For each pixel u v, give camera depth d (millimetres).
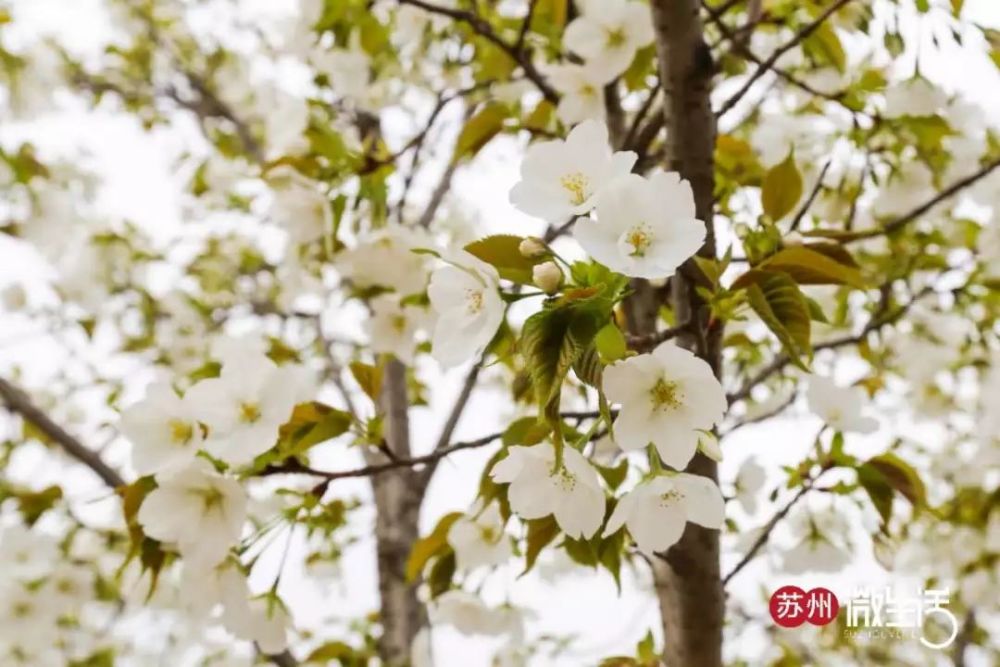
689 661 1877
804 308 1483
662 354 1222
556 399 1135
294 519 1700
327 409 1711
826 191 2926
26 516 2822
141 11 5617
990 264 3000
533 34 2936
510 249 1312
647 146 2293
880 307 2957
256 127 5500
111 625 4770
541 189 1308
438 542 2082
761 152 2885
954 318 3438
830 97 2383
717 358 1723
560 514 1337
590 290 1144
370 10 3000
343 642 3150
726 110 1934
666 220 1205
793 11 2342
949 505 4047
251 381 1634
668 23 1878
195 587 1656
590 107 2557
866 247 3133
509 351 1264
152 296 4750
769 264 1543
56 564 3650
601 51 2420
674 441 1250
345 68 3211
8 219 3475
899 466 1960
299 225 2486
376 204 2457
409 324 2586
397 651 3367
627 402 1240
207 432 1685
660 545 1305
